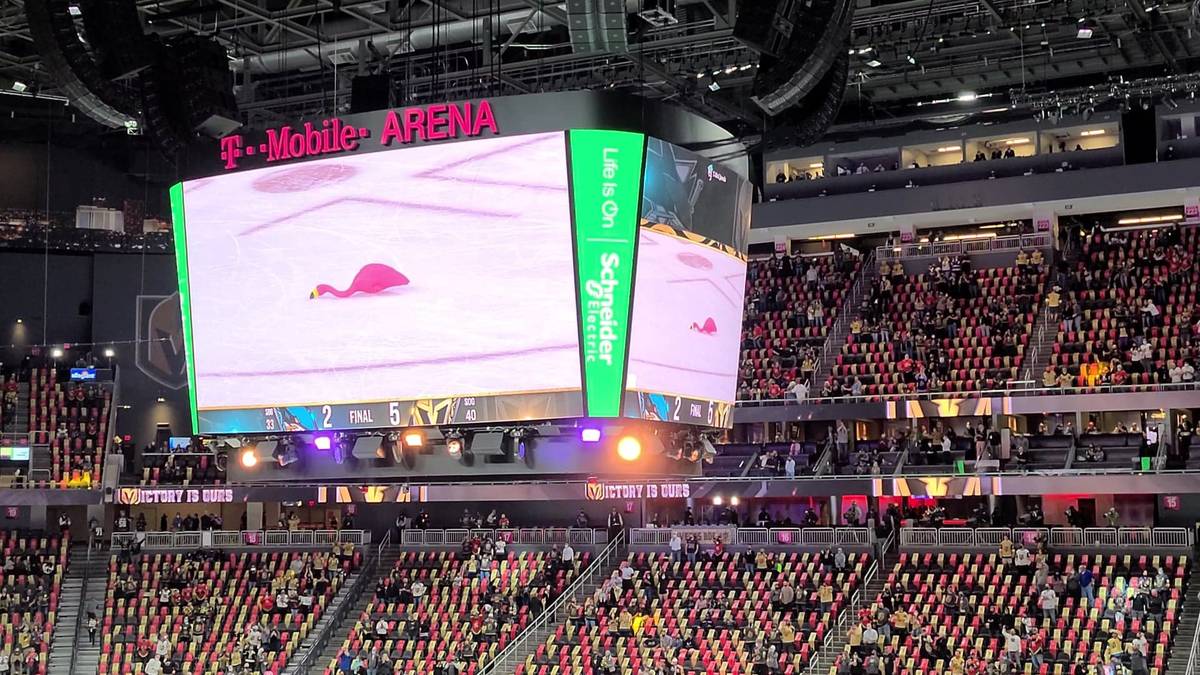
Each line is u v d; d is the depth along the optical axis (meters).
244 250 28.17
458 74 47.16
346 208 27.41
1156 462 44.38
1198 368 47.38
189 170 28.56
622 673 42.31
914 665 39.78
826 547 46.41
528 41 48.88
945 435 49.69
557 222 26.16
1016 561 42.75
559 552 49.72
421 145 26.97
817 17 25.23
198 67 27.42
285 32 47.09
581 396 26.02
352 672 45.91
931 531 45.41
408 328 27.06
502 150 26.45
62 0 26.91
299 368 27.84
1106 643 38.91
